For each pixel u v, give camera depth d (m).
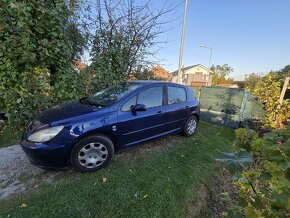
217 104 7.43
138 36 7.37
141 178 3.00
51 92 5.31
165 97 4.26
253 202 1.40
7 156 3.66
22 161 3.48
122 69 7.04
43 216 2.20
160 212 2.38
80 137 2.94
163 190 2.76
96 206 2.38
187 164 3.60
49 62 5.16
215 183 3.22
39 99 5.03
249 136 1.49
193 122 5.14
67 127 2.87
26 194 2.59
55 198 2.48
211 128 6.57
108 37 6.97
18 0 4.46
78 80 5.86
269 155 1.19
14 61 4.72
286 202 1.14
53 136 2.79
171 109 4.32
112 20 6.95
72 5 5.66
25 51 4.56
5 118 5.00
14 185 2.79
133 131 3.55
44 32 4.94
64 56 5.41
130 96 3.58
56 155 2.81
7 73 4.79
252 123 6.16
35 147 2.73
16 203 2.41
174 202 2.58
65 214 2.24
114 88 4.15
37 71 4.99
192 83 21.83
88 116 3.09
